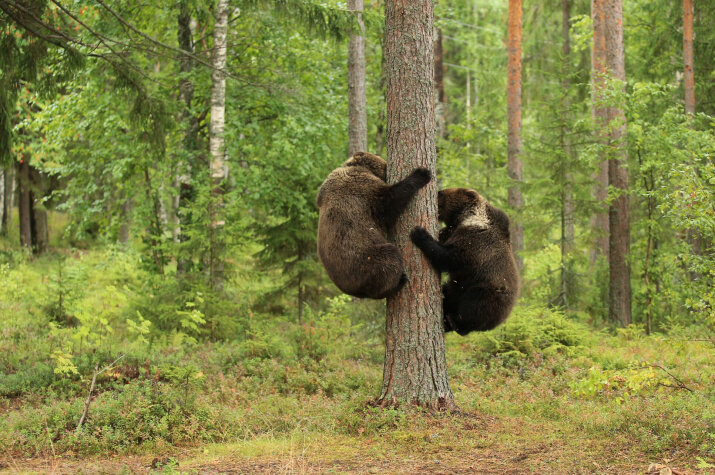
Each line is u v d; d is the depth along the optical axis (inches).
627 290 663.8
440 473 212.7
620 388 347.6
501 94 1280.8
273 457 237.6
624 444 245.3
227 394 339.9
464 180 759.7
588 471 214.2
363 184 276.2
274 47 635.5
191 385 320.5
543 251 816.3
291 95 536.7
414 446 245.1
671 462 219.9
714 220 333.7
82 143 667.4
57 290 564.4
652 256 688.4
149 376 382.6
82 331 376.8
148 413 278.1
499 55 1280.8
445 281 322.7
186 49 620.1
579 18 940.6
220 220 533.3
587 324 625.9
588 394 274.4
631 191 626.2
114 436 260.2
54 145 654.5
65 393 352.2
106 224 668.1
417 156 279.4
